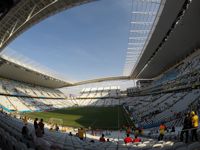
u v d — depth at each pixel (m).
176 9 32.03
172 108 36.00
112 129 34.28
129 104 69.12
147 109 46.28
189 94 37.12
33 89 79.75
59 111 64.06
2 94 58.59
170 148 8.48
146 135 22.80
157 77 82.50
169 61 60.44
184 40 43.66
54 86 99.38
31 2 28.14
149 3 33.59
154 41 45.28
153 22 37.81
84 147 11.44
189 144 7.79
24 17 30.95
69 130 32.47
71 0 31.41
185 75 46.59
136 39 47.59
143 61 62.22
